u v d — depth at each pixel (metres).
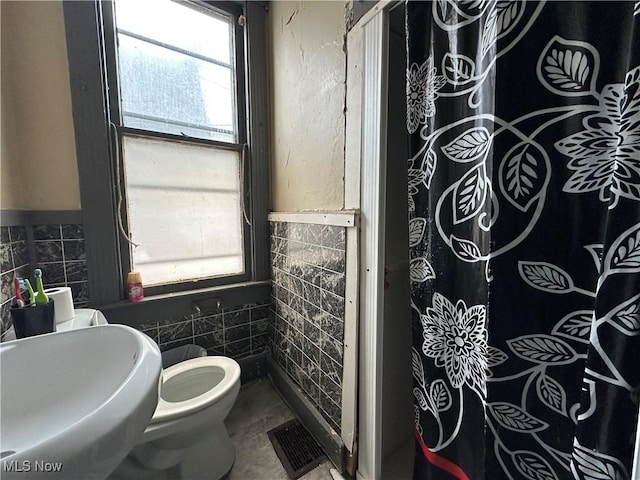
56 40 1.13
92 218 1.25
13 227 1.01
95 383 0.62
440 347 0.84
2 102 0.99
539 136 0.57
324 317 1.23
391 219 1.17
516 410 0.65
